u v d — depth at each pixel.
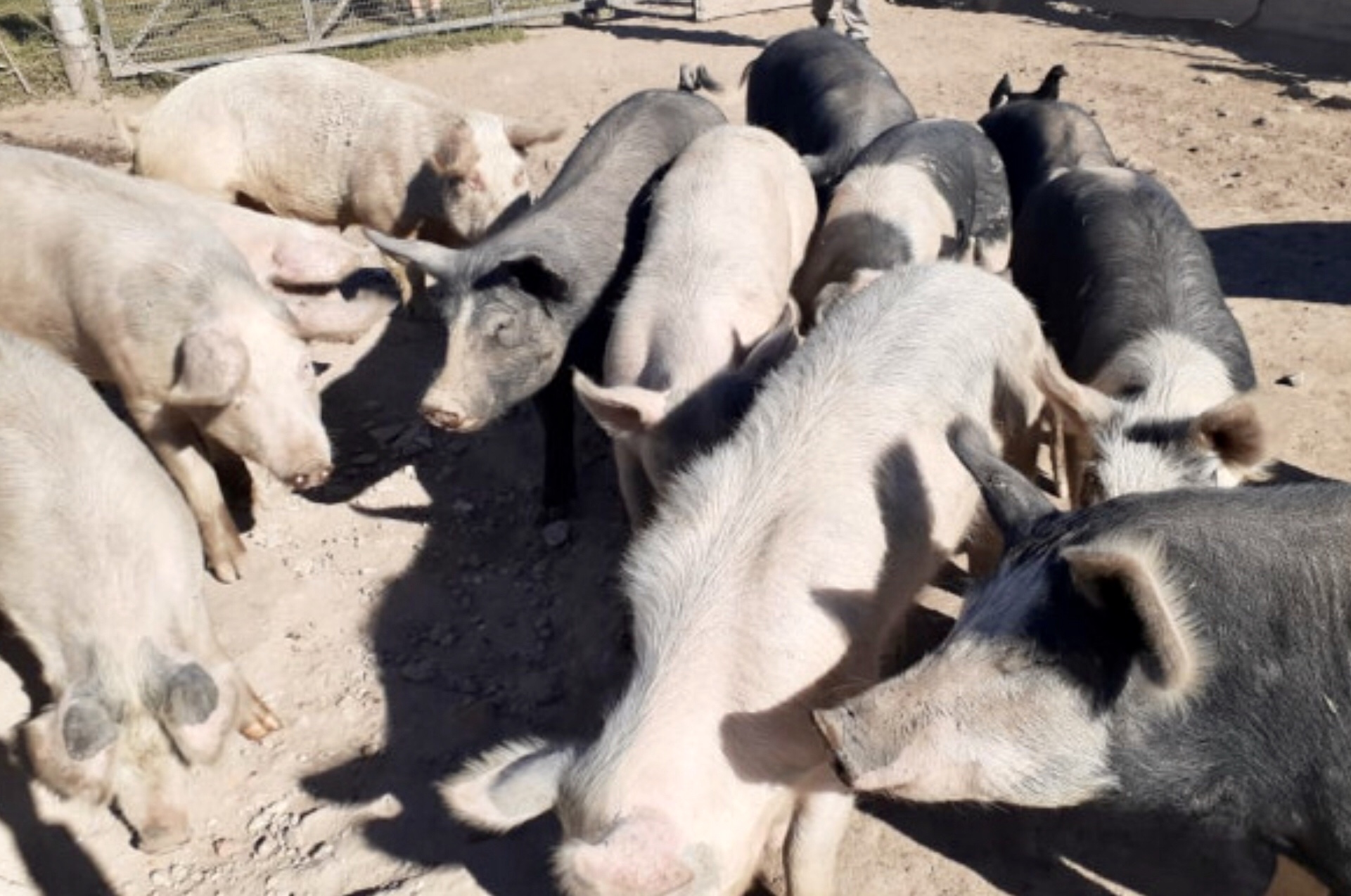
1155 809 1.37
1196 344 1.84
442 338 3.16
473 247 2.42
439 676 2.17
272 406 2.29
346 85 3.19
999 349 1.79
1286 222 3.53
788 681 1.42
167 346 2.31
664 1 6.29
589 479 2.63
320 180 3.22
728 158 2.32
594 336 2.39
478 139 3.02
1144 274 2.01
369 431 2.83
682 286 2.05
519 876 1.80
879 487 1.58
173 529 1.95
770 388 1.72
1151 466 1.57
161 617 1.84
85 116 4.96
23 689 2.18
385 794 1.95
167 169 3.25
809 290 2.38
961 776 1.26
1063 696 1.26
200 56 5.41
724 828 1.37
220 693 1.77
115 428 2.06
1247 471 1.58
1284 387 2.72
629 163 2.53
